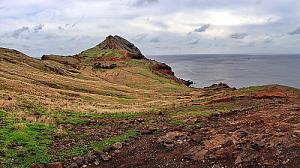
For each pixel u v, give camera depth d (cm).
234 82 18888
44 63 12550
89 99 6084
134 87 11488
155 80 13275
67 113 3538
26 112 3247
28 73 9062
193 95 8606
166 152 2041
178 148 2059
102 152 2128
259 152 1734
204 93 9050
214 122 2788
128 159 2019
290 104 3309
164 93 9506
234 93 4819
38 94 5422
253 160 1680
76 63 16838
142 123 3091
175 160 1895
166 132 2545
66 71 12675
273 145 1767
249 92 4628
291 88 4641
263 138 1894
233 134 2083
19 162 1934
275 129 2061
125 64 16825
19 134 2372
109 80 12581
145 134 2591
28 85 6166
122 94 8150
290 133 1891
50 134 2541
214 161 1778
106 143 2331
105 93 8012
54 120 3025
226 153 1808
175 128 2630
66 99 5369
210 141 2025
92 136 2569
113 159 2052
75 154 2117
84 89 8100
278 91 4491
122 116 3534
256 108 3234
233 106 3688
